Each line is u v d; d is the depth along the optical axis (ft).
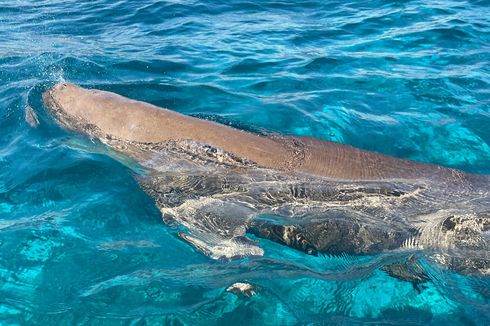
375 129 21.07
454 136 20.61
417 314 12.94
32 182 17.03
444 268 14.51
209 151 17.92
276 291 13.46
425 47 29.96
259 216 16.11
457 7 37.37
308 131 20.71
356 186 16.57
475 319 12.78
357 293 13.56
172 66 27.35
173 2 40.75
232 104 22.86
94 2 41.96
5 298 12.58
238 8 39.58
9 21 36.88
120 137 19.24
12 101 22.40
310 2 41.14
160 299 12.85
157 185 17.26
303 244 15.42
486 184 16.80
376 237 15.37
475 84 24.86
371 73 26.40
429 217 15.56
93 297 12.75
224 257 14.56
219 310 12.70
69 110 20.80
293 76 26.13
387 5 38.86
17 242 14.33
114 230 15.16
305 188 16.58
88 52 29.30
